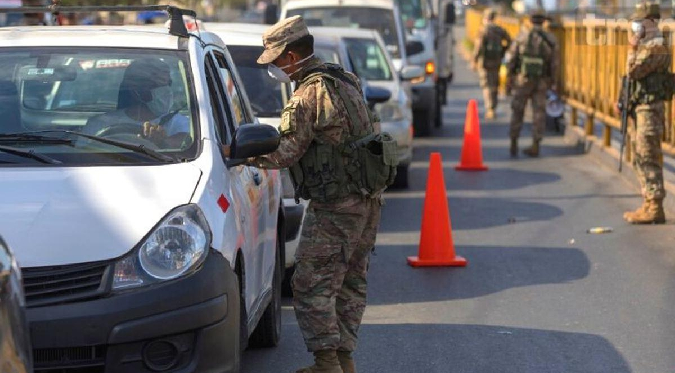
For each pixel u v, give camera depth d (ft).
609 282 55.67
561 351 43.52
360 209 35.01
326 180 34.42
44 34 38.19
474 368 41.24
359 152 34.60
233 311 31.24
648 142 70.44
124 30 38.78
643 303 51.31
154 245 29.86
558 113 129.29
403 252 63.87
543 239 67.41
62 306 28.68
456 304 51.47
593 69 106.52
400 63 108.99
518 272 58.18
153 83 36.06
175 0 115.75
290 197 50.85
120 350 29.01
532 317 48.88
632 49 69.10
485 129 135.64
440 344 44.57
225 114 38.11
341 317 36.83
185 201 31.17
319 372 35.40
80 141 34.09
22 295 22.68
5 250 22.40
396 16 110.83
